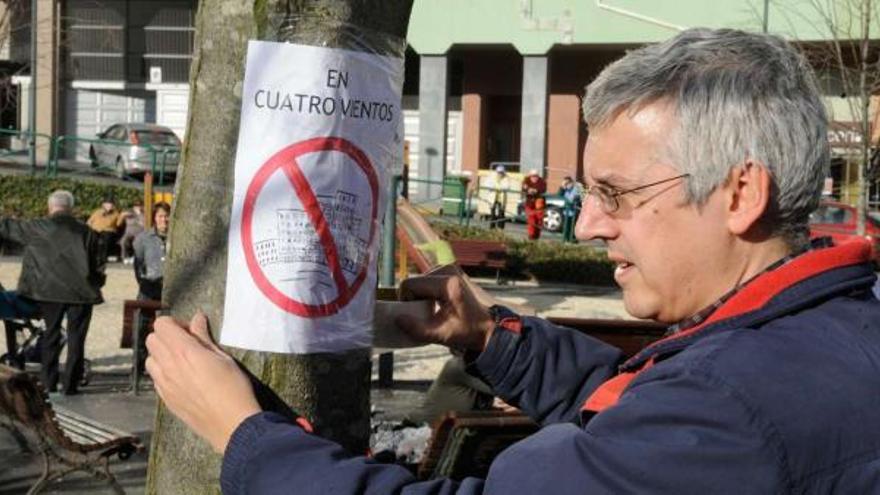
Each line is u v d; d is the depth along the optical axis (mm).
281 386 2289
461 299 2623
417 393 10047
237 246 2311
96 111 38719
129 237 20203
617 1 32281
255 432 1898
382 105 2422
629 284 1966
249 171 2312
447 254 6184
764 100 1838
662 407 1697
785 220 1882
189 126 2395
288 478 1823
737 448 1649
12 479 7000
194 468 2357
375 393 9992
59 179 25250
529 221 26453
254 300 2293
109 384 10383
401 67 2477
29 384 5945
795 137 1839
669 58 1882
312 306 2314
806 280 1837
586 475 1692
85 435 6488
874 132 20766
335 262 2342
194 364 2037
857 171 22984
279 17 2314
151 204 20547
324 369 2342
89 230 10039
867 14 21109
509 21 33062
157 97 38844
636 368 1962
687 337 1853
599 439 1712
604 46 33188
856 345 1765
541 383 2631
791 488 1647
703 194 1857
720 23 31062
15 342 10477
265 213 2305
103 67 38656
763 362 1714
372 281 2428
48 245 9938
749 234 1882
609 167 1920
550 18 32656
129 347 10086
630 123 1897
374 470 1818
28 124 34656
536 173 27688
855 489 1663
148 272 11047
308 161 2314
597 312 16844
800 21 25766
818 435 1660
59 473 6102
